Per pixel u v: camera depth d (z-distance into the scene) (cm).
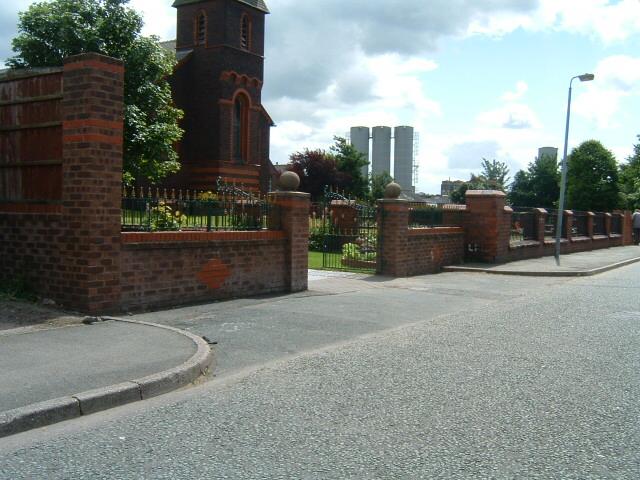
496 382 620
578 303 1207
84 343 714
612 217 3381
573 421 505
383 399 562
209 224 1091
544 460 424
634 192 5944
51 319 826
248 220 1171
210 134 4100
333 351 760
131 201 970
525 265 1972
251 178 4291
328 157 5766
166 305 987
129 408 540
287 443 454
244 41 4278
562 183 2269
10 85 958
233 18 4141
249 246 1147
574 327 938
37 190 928
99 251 872
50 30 2547
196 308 1001
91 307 866
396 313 1055
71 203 875
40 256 914
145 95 2684
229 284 1109
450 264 1894
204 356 674
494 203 1942
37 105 923
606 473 404
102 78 864
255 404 547
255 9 4291
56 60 2534
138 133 2577
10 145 963
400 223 1580
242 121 4291
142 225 983
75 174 870
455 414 521
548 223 2539
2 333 750
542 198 6900
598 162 5844
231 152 4144
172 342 728
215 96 4088
